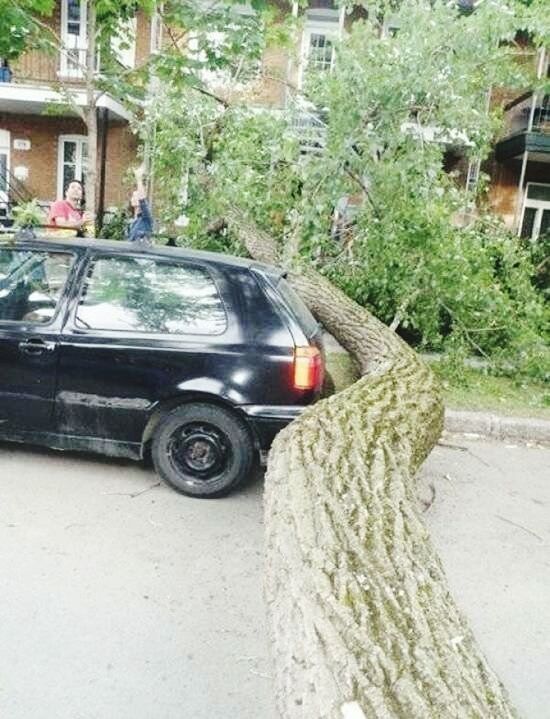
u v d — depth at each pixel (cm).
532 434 561
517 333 718
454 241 689
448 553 344
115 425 389
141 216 911
